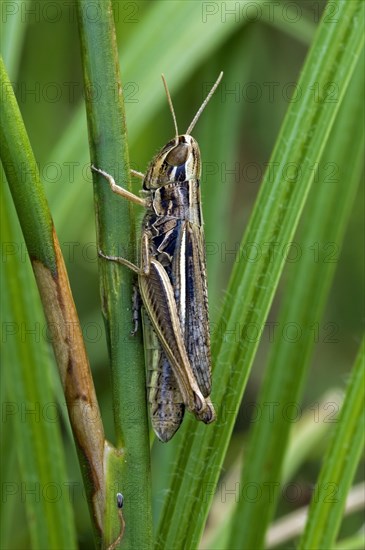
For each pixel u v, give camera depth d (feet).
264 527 0.53
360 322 0.75
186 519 0.48
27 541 0.62
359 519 0.68
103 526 0.46
